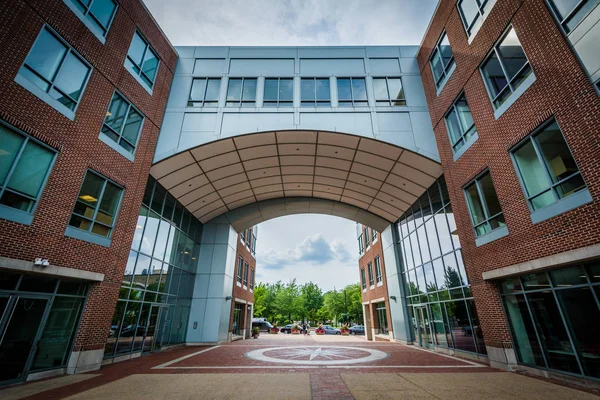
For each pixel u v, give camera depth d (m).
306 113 15.12
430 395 6.31
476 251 11.12
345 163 17.41
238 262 24.23
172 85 15.70
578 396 6.25
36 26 8.70
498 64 10.19
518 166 9.27
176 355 13.22
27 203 8.11
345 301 63.19
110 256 10.78
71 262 9.16
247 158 16.75
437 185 15.73
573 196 7.36
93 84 10.55
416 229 18.44
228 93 15.76
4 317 7.60
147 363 10.87
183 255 18.09
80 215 9.71
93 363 9.63
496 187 10.02
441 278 15.09
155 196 15.09
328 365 10.30
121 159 11.71
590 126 7.01
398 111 15.14
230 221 21.31
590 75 7.10
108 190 11.09
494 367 9.80
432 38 14.64
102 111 10.84
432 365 10.32
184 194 17.25
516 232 9.11
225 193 19.41
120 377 8.34
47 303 8.69
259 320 41.16
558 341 7.93
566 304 7.75
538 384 7.30
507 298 9.88
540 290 8.56
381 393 6.46
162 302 15.27
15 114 7.93
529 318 8.93
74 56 9.95
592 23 7.12
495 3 10.15
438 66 14.29
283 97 15.62
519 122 9.10
